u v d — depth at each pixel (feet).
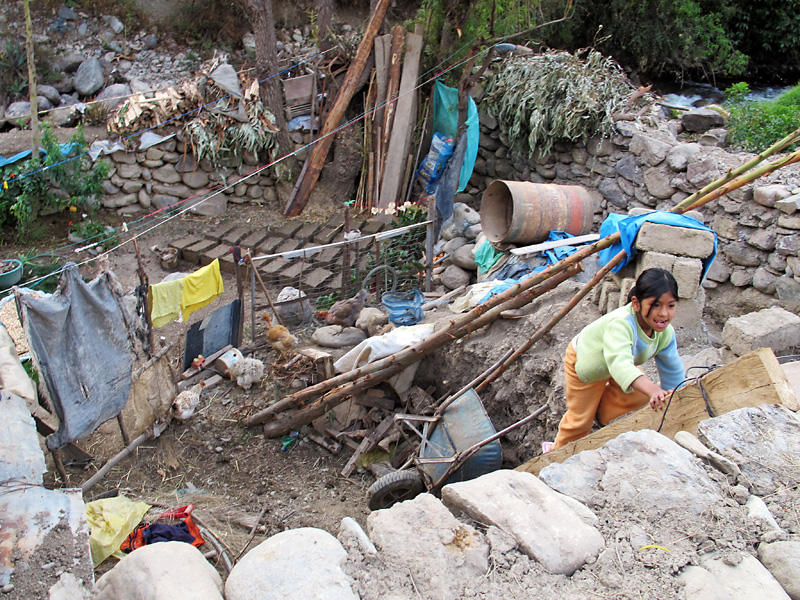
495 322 20.98
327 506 18.78
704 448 7.50
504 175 38.24
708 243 14.57
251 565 5.99
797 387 10.70
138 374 19.76
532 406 18.49
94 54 46.01
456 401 18.26
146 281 19.95
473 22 37.01
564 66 34.12
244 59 48.32
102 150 36.50
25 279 29.76
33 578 6.73
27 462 8.52
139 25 48.26
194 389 22.82
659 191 29.30
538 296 20.30
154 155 37.50
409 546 6.32
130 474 19.38
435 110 38.55
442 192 36.63
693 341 15.51
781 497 6.83
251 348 25.59
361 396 21.94
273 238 35.32
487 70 37.91
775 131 30.01
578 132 32.60
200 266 33.81
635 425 9.18
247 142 37.47
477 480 7.25
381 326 24.66
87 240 34.71
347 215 31.32
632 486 7.11
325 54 41.47
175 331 28.32
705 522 6.59
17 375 10.08
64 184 35.55
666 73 53.78
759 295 24.31
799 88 39.27
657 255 14.83
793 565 5.96
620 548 6.36
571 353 10.84
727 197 25.13
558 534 6.42
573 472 7.47
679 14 48.47
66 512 7.64
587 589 5.93
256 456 20.93
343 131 39.55
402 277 29.63
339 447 21.44
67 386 16.93
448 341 20.08
